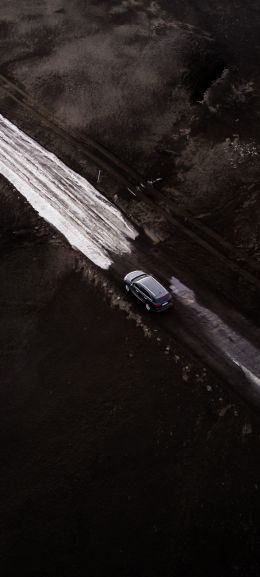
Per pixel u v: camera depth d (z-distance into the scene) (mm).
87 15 51750
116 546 21516
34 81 45125
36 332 28594
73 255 32344
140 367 26922
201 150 38844
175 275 31656
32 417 25328
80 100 43125
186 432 24547
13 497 22922
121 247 33125
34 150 39688
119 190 36750
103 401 25703
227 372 26812
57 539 21719
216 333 28656
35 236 33438
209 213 35062
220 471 23359
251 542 21484
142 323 28828
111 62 46250
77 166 38531
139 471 23484
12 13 52281
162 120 41281
